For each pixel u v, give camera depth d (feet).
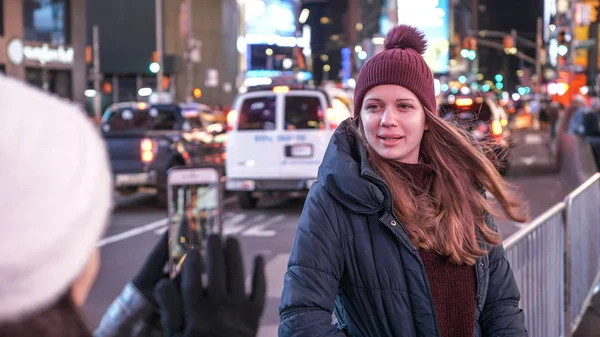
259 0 232.73
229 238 4.20
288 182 48.08
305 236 8.31
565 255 19.58
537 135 150.30
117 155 50.52
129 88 214.69
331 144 8.75
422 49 9.23
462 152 9.05
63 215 2.65
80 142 2.80
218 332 4.00
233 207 52.13
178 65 202.80
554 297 18.37
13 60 119.14
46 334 2.66
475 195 9.01
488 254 9.17
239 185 48.39
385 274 8.28
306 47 245.04
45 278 2.61
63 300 2.78
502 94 278.05
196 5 213.46
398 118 8.79
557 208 18.57
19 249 2.55
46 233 2.60
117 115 54.29
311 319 8.02
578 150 59.93
